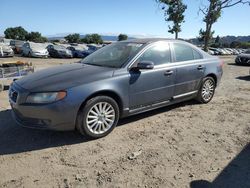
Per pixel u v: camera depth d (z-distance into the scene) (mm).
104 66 4980
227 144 4438
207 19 22969
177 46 5816
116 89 4574
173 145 4359
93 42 74125
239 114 5969
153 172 3557
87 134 4398
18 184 3268
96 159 3877
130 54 5047
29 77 4723
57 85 4191
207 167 3709
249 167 3736
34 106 4086
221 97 7562
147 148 4238
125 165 3725
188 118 5637
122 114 4836
